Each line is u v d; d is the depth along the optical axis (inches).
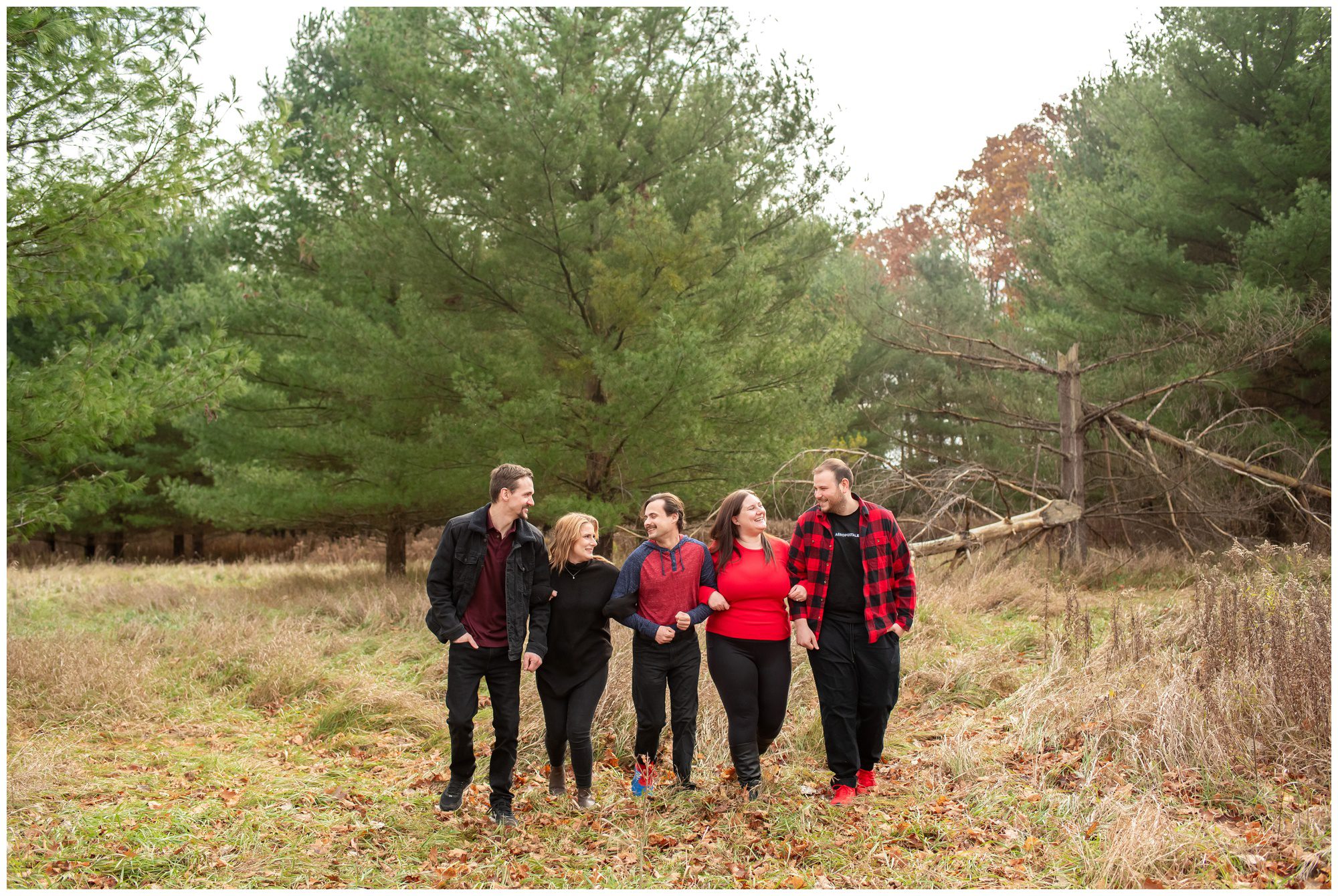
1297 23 474.0
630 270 415.2
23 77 236.4
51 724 225.9
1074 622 251.3
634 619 170.1
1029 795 162.1
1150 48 552.7
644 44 462.0
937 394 653.9
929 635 284.7
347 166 443.2
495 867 143.1
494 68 412.5
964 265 849.5
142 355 274.8
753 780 168.6
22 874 140.0
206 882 138.7
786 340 459.8
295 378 482.3
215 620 345.1
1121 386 501.0
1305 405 510.6
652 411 392.2
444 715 228.7
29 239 243.6
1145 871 134.3
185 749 211.3
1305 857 134.0
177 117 253.6
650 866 142.8
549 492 443.5
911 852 145.3
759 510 173.2
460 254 437.7
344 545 857.5
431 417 420.5
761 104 465.4
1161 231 520.1
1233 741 170.2
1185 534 472.4
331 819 165.5
